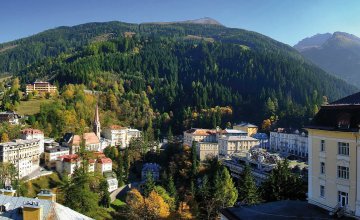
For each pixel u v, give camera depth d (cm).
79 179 10262
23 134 19700
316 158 5097
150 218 10281
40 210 4138
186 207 10469
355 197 4434
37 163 18838
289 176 8012
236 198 10575
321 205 4944
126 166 19275
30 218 4106
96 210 9119
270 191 8044
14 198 4756
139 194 12550
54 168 18850
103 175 17225
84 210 8556
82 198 8738
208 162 17375
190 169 16375
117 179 17338
